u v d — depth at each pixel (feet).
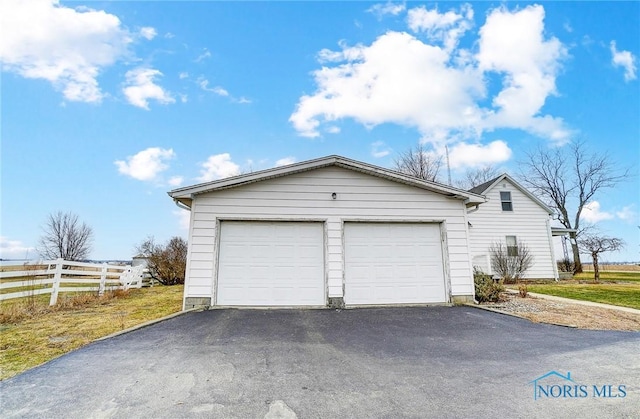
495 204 60.29
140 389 10.96
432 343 16.71
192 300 26.40
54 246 87.81
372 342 16.87
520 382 11.62
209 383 11.46
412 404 9.92
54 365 13.29
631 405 9.86
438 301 28.71
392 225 29.63
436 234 29.94
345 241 28.89
